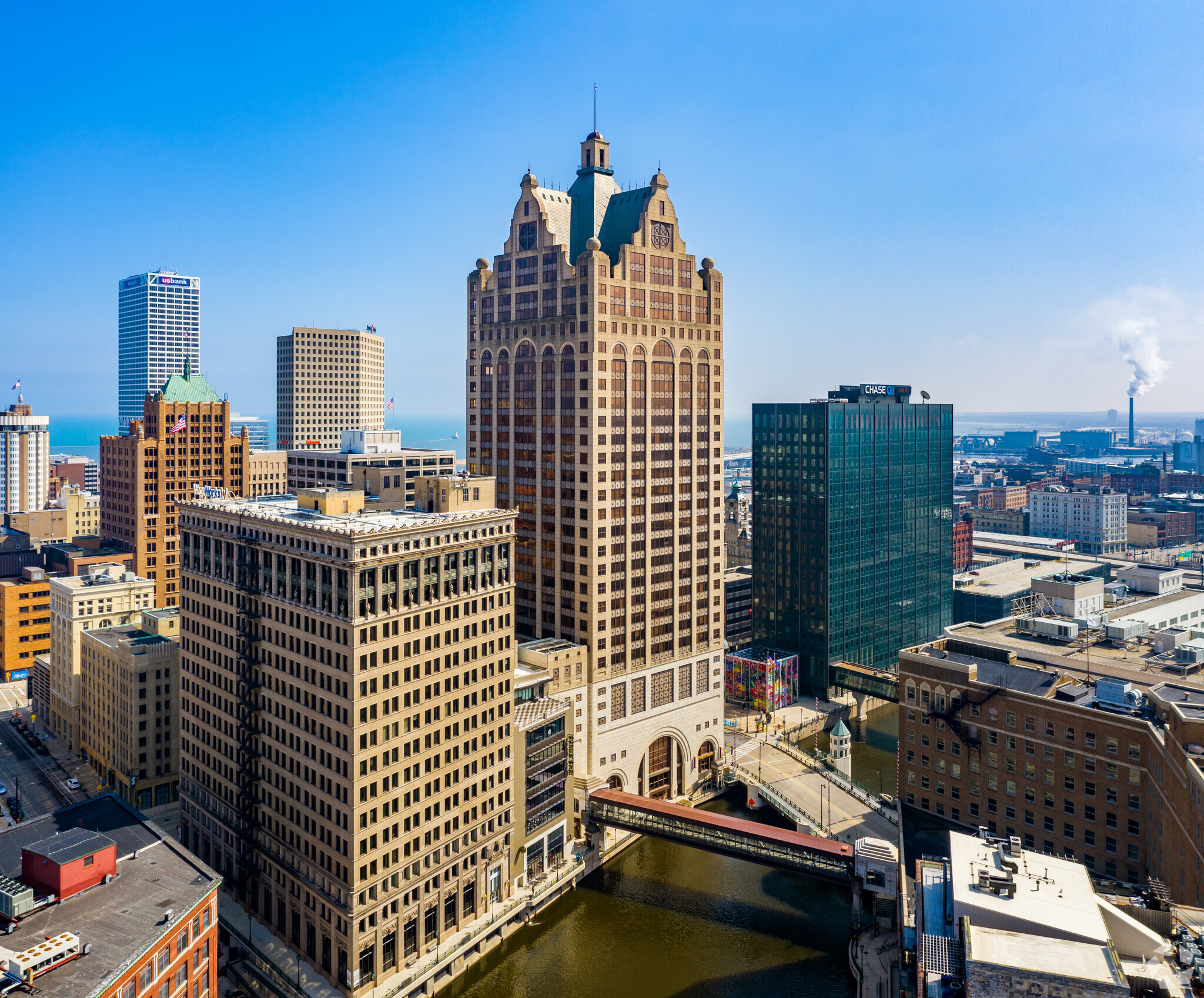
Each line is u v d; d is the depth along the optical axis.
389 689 125.88
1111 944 77.50
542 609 189.12
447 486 148.50
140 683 186.62
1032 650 161.25
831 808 182.75
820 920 146.75
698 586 199.88
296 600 131.50
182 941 98.69
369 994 122.12
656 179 188.50
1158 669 148.88
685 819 154.62
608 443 178.25
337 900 123.56
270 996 122.94
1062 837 134.25
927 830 147.12
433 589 133.38
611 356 178.25
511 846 150.50
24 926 95.00
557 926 145.12
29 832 119.69
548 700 165.00
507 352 195.88
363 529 124.19
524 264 191.88
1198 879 100.38
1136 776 125.25
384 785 125.56
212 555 151.62
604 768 180.62
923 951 82.69
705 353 199.00
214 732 152.38
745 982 128.62
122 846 115.56
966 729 146.12
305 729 129.88
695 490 197.88
